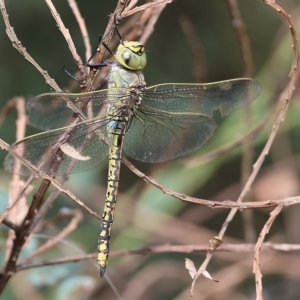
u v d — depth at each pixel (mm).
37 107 1432
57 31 1619
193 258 1608
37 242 1484
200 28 1835
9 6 1595
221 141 1554
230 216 1420
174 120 1453
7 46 1600
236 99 1450
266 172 1594
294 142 1671
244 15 1888
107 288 1547
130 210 1549
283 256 1571
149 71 1762
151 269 1577
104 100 1438
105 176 1598
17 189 1440
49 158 1425
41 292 1496
